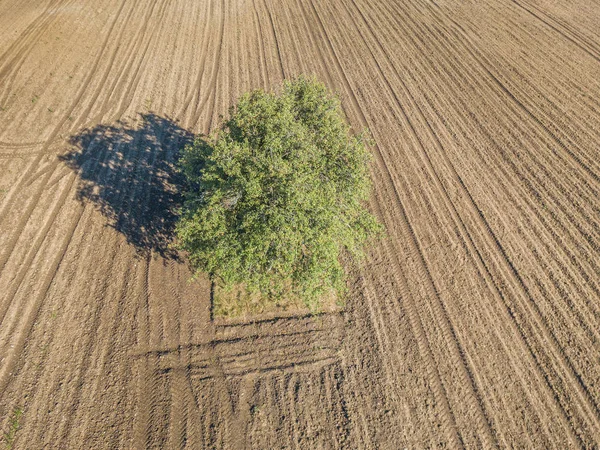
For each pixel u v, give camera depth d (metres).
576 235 19.38
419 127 25.45
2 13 33.19
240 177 12.34
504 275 17.64
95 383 13.81
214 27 35.16
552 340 15.50
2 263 16.97
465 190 21.48
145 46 31.80
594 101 27.89
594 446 12.98
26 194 19.78
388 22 36.81
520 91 28.70
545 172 22.56
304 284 13.64
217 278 16.80
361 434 13.09
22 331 14.93
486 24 36.47
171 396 13.66
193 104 26.72
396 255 18.31
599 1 40.41
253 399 13.73
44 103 25.09
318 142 14.68
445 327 15.84
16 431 12.63
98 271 16.98
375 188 21.42
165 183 21.02
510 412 13.69
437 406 13.77
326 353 15.01
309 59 31.84
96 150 22.52
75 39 31.27
